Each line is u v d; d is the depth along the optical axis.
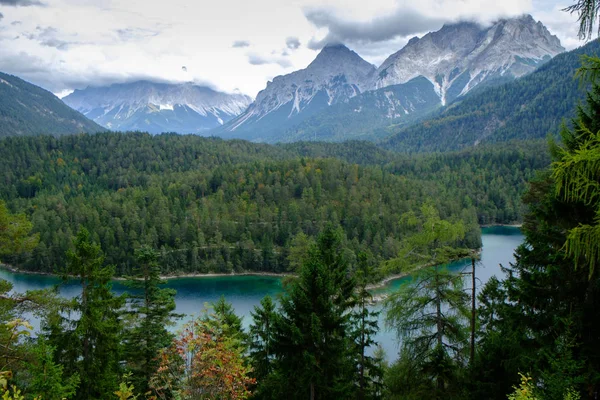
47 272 125.81
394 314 24.98
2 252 24.55
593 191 10.17
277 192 160.88
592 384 15.88
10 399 12.06
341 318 22.44
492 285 30.59
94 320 26.00
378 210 144.88
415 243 25.30
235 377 15.74
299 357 21.98
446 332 24.70
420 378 25.52
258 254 128.88
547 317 19.88
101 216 144.12
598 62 10.14
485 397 19.00
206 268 128.12
